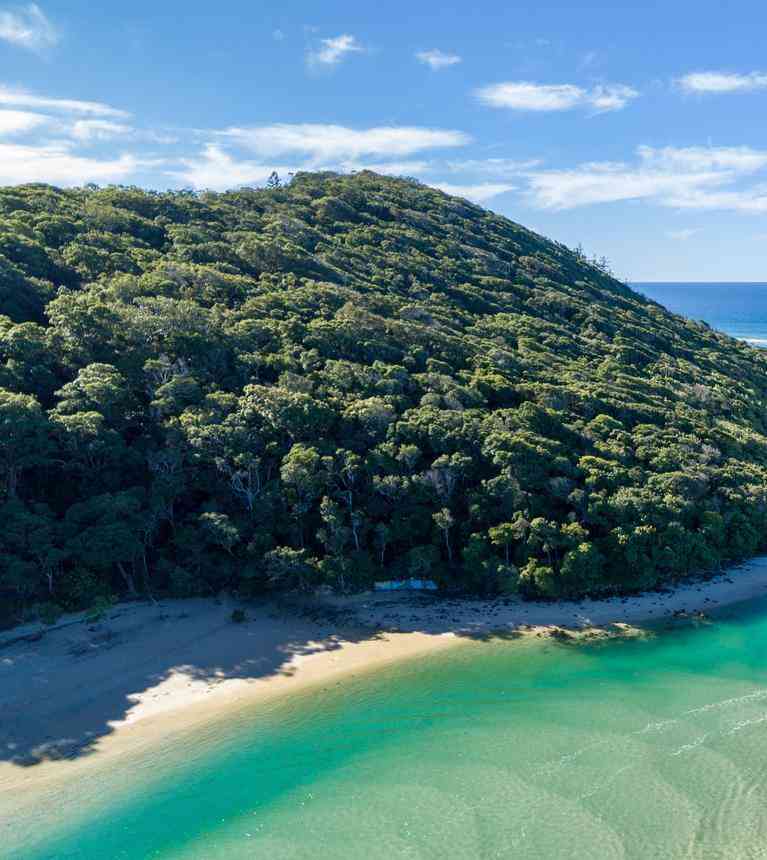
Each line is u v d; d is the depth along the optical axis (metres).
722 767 38.28
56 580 54.38
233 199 141.50
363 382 75.44
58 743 40.88
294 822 34.81
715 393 105.25
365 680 47.84
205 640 52.31
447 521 60.06
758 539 67.75
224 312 84.25
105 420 63.19
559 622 55.88
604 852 32.25
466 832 33.72
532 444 67.19
